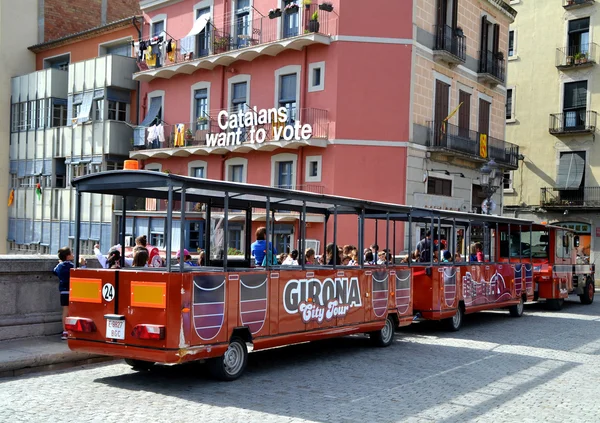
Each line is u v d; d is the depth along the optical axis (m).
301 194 10.95
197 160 31.59
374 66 26.72
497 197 33.97
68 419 7.27
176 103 32.94
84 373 9.89
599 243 36.34
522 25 39.72
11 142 39.53
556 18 38.47
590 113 36.84
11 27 39.50
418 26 27.33
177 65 31.70
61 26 41.56
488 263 17.61
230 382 9.45
